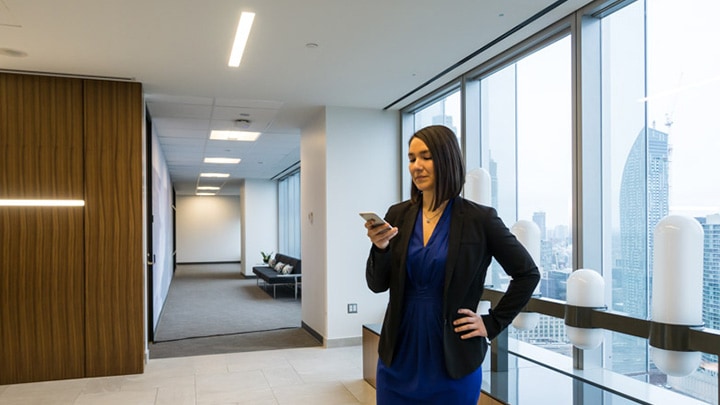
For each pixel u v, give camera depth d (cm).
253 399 389
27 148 434
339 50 386
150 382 431
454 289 137
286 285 1165
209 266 1789
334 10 312
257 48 379
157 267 723
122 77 446
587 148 314
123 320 453
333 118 566
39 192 436
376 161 584
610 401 257
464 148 450
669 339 201
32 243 434
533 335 368
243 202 1441
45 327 436
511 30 350
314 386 421
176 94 505
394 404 145
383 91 507
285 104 556
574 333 257
